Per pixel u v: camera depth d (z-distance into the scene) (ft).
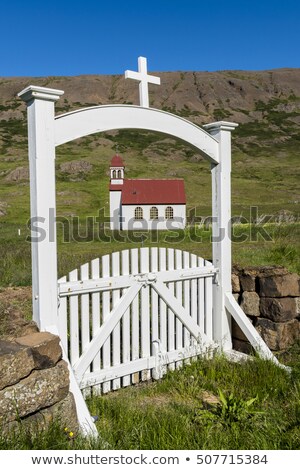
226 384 14.14
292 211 125.29
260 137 393.50
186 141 15.38
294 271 25.00
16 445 8.80
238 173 266.57
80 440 9.86
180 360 15.89
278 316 16.67
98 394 13.44
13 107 470.39
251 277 17.56
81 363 13.24
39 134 11.70
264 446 9.66
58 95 11.96
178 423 10.77
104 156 296.10
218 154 16.38
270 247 36.01
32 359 9.70
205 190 203.72
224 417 11.07
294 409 11.45
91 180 222.89
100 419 11.70
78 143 343.26
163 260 15.39
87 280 13.41
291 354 16.39
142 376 15.07
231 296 16.90
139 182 143.23
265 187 212.64
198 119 471.62
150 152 321.32
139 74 14.49
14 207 155.22
